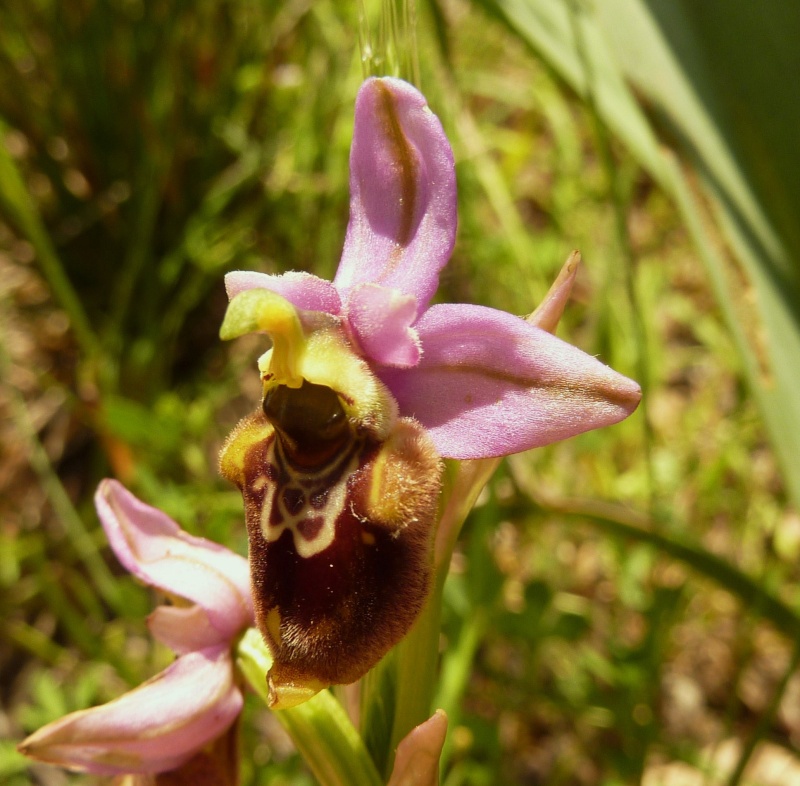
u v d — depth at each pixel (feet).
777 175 0.20
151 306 0.36
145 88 0.37
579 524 0.30
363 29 0.15
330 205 0.36
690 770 0.29
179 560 0.16
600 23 0.20
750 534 0.33
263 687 0.16
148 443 0.30
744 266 0.19
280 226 0.37
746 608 0.26
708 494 0.31
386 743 0.15
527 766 0.29
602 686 0.28
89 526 0.34
